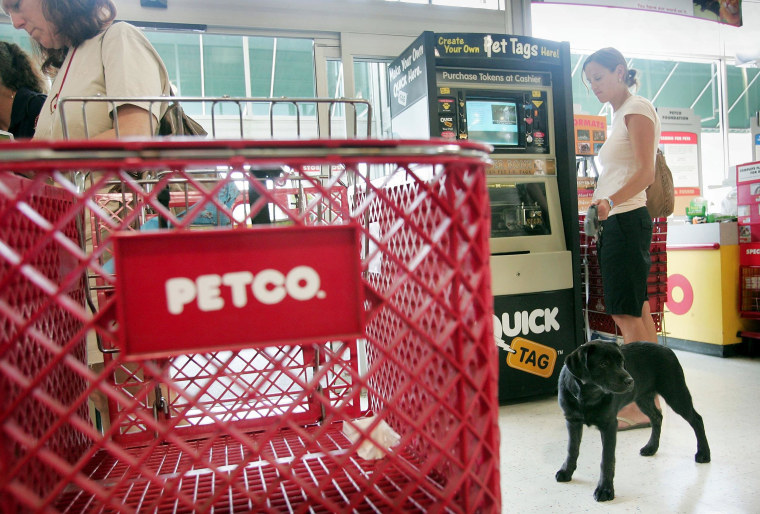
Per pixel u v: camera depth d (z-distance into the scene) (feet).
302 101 3.92
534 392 8.98
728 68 20.33
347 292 1.91
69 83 5.74
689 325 12.11
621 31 15.43
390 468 2.98
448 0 11.59
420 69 8.93
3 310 1.65
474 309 2.13
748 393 8.63
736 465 5.92
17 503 1.99
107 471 3.21
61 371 3.07
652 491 5.40
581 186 12.37
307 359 4.02
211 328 1.81
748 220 11.36
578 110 13.37
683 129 16.58
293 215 1.86
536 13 14.30
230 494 2.65
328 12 10.61
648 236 7.57
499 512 2.22
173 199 6.34
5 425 1.67
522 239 9.12
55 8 5.47
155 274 1.77
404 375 3.22
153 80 5.82
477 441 2.15
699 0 14.55
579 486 5.61
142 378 4.25
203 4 9.86
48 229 1.64
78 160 1.62
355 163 1.89
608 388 5.15
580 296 9.32
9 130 7.56
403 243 3.19
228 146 1.72
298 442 3.58
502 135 9.25
